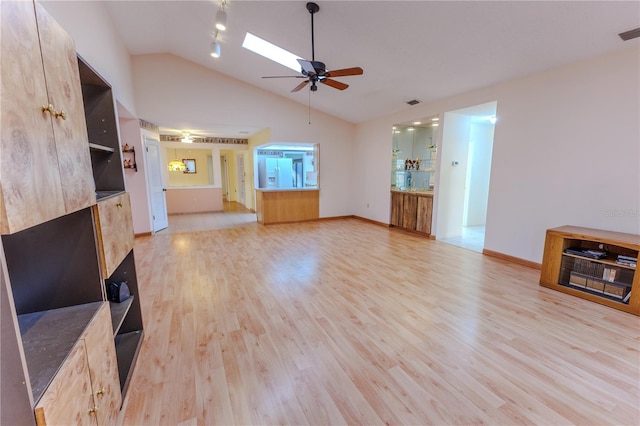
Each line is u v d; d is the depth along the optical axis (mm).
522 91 3598
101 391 1270
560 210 3316
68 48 1196
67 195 1118
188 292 2977
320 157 6918
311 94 5715
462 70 3701
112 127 1958
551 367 1833
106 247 1474
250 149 8430
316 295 2902
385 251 4453
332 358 1948
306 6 3088
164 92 5238
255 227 6320
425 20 2904
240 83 5785
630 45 2658
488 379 1739
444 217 5211
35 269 1335
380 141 6363
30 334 1166
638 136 2689
